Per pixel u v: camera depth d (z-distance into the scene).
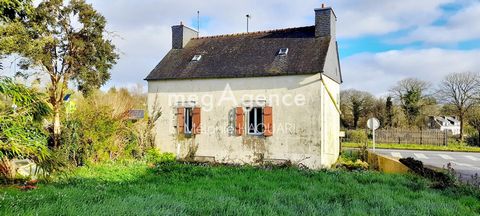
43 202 6.18
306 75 16.30
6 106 6.73
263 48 18.59
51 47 20.45
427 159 22.61
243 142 17.19
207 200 7.51
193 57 19.50
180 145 18.33
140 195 7.91
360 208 7.07
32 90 7.20
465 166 18.58
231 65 18.05
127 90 38.59
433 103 48.16
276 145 16.64
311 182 10.60
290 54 17.45
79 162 13.59
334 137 18.94
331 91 18.34
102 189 8.62
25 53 18.25
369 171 13.91
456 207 7.46
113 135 15.16
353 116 50.69
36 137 6.95
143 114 18.59
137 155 16.75
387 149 31.39
